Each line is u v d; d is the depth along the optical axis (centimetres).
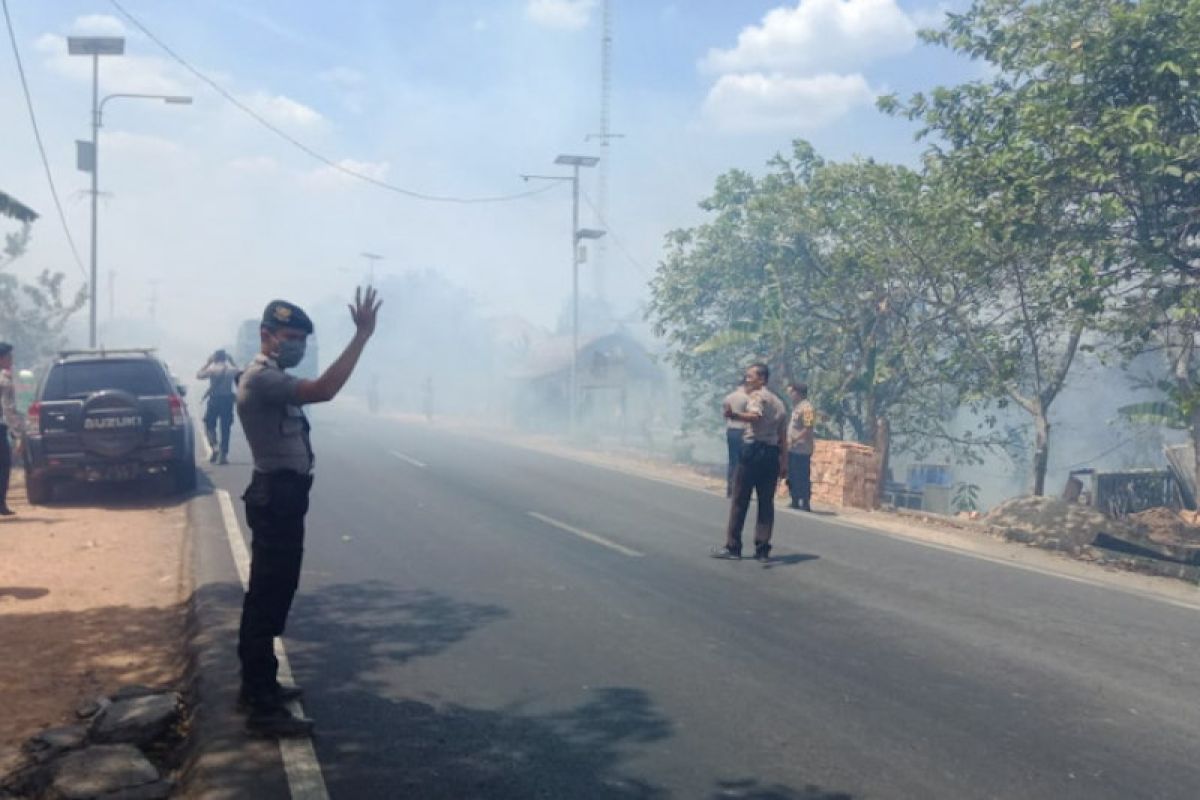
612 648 677
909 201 1845
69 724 533
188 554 979
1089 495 1986
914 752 504
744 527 1216
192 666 607
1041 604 838
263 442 510
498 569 930
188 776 461
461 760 481
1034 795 456
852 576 934
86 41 2952
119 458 1288
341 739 503
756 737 520
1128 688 613
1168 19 1257
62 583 851
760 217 2106
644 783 460
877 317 2033
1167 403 1864
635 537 1123
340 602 793
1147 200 1412
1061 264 1498
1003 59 1622
